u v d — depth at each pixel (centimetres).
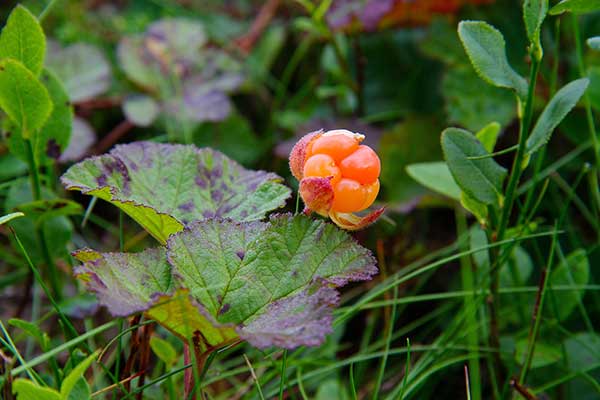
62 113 34
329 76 48
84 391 28
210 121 46
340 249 28
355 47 44
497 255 33
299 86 52
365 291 40
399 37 47
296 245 28
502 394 33
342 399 35
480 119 42
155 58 47
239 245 29
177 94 46
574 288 34
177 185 31
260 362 36
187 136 44
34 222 34
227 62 48
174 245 28
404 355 38
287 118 46
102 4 53
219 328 26
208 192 31
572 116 41
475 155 31
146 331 31
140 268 28
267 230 29
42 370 36
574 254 35
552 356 34
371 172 28
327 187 28
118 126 47
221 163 31
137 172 31
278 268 28
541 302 32
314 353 37
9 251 41
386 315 37
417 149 42
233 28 54
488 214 33
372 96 46
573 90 30
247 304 28
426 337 39
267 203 31
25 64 33
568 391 35
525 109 31
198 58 47
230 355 39
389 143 42
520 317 36
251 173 32
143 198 30
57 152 35
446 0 43
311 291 28
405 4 43
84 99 44
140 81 46
